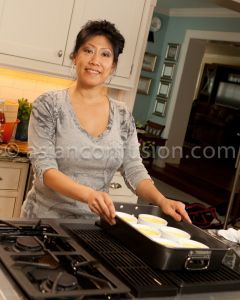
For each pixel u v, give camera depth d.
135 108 8.55
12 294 0.98
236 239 1.76
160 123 8.43
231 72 10.66
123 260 1.26
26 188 2.83
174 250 1.21
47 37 2.85
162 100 8.38
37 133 1.66
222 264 1.39
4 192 2.77
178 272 1.25
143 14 3.16
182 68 7.97
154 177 7.87
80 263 1.14
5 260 1.10
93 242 1.37
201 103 11.22
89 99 1.76
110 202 1.37
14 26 2.74
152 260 1.24
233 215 5.38
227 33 7.03
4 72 3.09
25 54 2.80
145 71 8.44
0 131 2.87
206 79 11.18
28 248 1.19
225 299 1.20
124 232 1.38
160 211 1.65
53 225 1.46
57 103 1.70
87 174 1.75
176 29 8.14
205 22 7.50
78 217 1.70
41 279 1.04
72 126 1.71
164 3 7.65
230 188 7.30
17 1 2.72
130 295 1.09
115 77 3.16
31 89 3.22
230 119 10.55
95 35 1.67
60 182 1.51
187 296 1.17
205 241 1.44
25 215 1.76
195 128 11.20
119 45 1.71
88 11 2.94
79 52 1.71
